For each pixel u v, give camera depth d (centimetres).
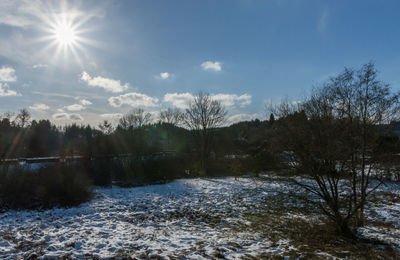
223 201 1688
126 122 4656
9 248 777
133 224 1155
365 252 747
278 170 1152
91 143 3144
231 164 3212
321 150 881
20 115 4103
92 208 1540
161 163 3409
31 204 1573
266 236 950
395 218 1152
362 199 923
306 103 969
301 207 1405
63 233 962
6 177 1744
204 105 3850
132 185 2581
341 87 961
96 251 736
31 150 3869
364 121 908
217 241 862
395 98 906
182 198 1845
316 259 679
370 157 909
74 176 1902
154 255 691
